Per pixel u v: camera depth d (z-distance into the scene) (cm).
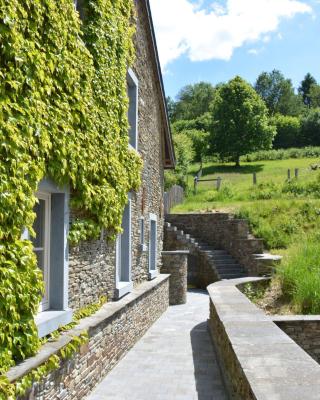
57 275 540
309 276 848
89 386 566
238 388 423
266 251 1675
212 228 1917
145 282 1124
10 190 384
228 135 4547
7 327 377
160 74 1285
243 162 4666
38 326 450
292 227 1766
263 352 413
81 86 572
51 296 539
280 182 2492
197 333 976
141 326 931
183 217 1975
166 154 1557
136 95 1004
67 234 552
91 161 607
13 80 395
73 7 549
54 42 481
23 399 376
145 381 626
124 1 821
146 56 1155
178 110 8138
